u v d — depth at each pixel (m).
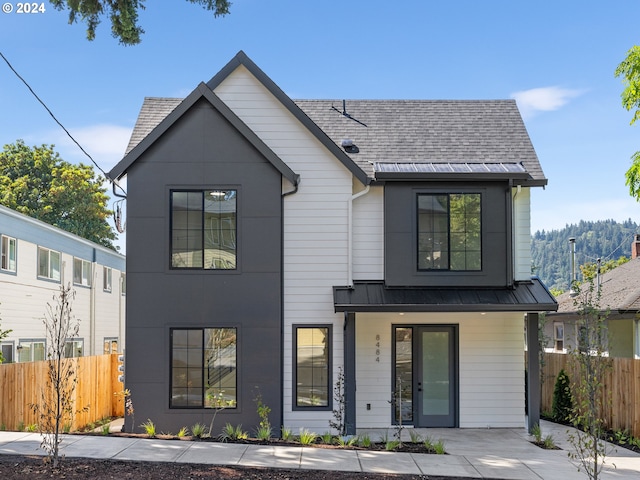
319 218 15.71
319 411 15.24
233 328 15.16
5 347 19.77
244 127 15.21
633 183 16.48
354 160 16.66
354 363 14.97
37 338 22.00
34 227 21.88
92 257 27.33
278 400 15.05
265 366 15.10
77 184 40.25
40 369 15.18
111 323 29.78
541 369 19.66
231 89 16.02
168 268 15.15
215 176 15.32
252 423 14.98
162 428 14.92
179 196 15.34
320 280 15.59
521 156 17.03
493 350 16.41
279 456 11.31
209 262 15.27
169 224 15.23
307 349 15.48
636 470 11.57
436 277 15.68
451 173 15.53
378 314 16.38
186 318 15.12
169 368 15.02
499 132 17.81
